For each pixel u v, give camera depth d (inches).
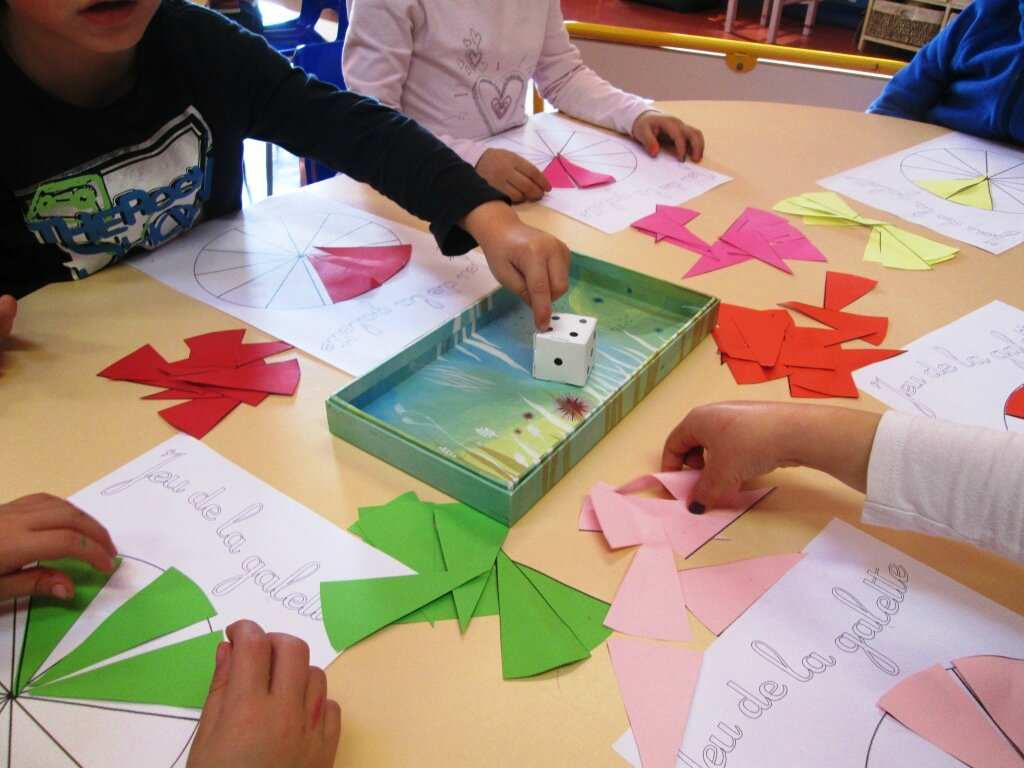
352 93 35.3
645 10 140.0
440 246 30.7
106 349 26.2
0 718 15.5
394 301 29.1
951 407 24.4
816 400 24.5
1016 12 44.8
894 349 27.0
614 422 23.4
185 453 22.1
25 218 29.7
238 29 34.6
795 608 18.0
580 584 18.5
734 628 17.5
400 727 15.4
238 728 13.8
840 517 20.5
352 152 33.7
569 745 15.1
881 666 16.7
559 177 39.1
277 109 34.7
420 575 18.5
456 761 14.8
